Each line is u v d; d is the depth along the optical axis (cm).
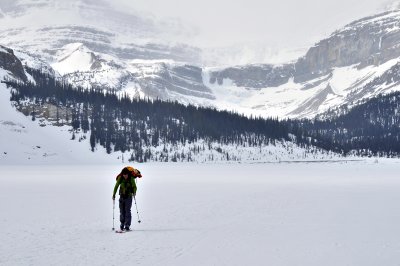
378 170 16238
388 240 2217
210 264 1728
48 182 7844
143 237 2294
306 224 2736
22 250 1969
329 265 1723
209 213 3294
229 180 8731
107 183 7525
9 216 3120
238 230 2512
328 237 2300
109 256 1855
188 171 14512
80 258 1816
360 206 3766
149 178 9662
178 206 3794
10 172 13062
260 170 15800
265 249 2006
